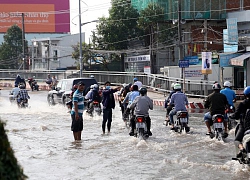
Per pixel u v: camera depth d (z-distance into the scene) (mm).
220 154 13359
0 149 4715
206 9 57938
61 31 105312
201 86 39312
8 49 86875
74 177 10648
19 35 87500
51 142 16266
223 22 59500
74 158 13086
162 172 11008
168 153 13633
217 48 58344
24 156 13469
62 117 25906
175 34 58688
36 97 44375
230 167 11344
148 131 16484
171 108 18672
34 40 89688
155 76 46562
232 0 58781
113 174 10906
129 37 62281
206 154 13375
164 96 41906
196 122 22328
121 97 21859
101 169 11523
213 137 15984
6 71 74312
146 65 60281
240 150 10734
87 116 24875
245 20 55375
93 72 58250
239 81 45594
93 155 13523
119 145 15234
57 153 13914
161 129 19438
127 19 61562
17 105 30625
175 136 17203
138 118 15992
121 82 53031
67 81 31016
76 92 16266
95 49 63219
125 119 20156
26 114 27734
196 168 11375
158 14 57406
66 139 17047
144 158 12898
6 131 4973
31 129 20250
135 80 22312
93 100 24500
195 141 15797
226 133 15359
